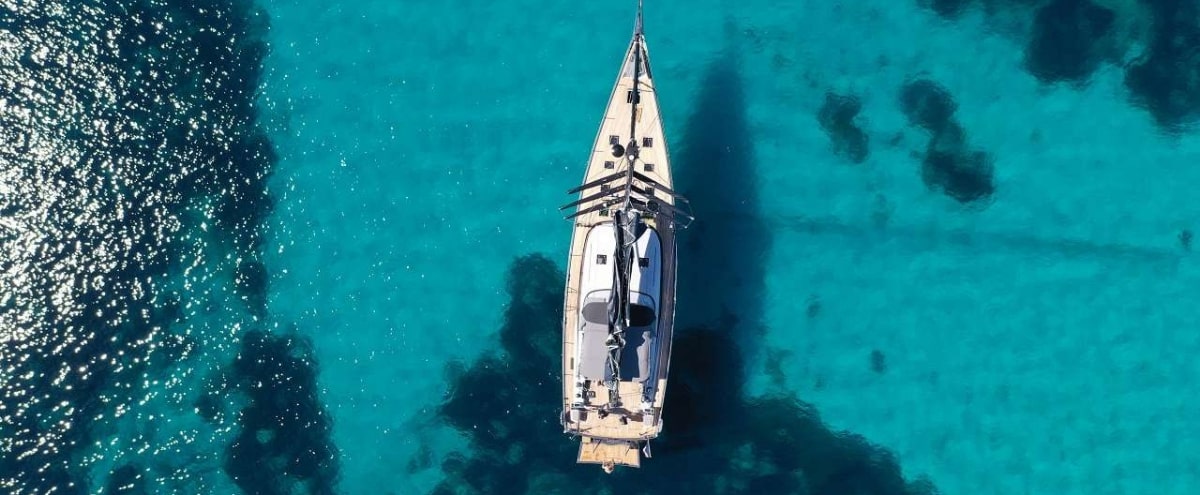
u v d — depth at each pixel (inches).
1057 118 1032.8
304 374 1077.1
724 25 1048.8
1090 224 1028.5
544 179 1053.2
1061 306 1027.3
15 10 1077.8
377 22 1082.1
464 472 1051.3
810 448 1030.4
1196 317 1017.5
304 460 1068.5
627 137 951.6
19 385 1060.5
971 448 1027.3
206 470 1070.4
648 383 901.2
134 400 1074.1
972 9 1039.6
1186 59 1021.2
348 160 1078.4
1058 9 1031.6
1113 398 1020.5
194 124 1089.4
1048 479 1021.8
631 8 1057.5
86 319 1072.2
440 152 1068.5
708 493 1021.8
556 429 1038.4
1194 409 1013.8
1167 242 1024.2
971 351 1031.6
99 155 1078.4
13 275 1063.0
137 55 1088.2
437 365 1064.2
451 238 1065.5
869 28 1042.7
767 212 1041.5
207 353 1081.4
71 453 1064.8
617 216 888.3
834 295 1038.4
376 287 1072.8
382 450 1064.8
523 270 1053.2
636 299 868.6
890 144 1037.2
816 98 1039.6
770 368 1039.6
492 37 1068.5
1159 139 1026.7
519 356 1050.7
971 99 1037.2
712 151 1042.1
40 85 1075.3
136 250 1080.8
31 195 1069.1
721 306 1042.1
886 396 1033.5
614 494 1026.1
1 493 1052.5
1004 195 1034.1
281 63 1088.8
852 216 1039.6
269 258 1085.1
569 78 1056.2
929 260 1035.3
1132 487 1014.4
